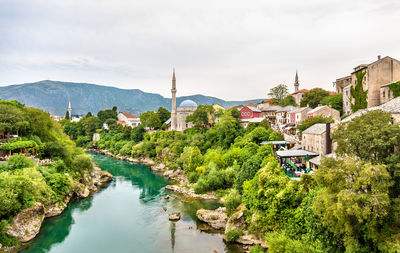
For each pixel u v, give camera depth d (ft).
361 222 85.25
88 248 147.23
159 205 214.28
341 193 84.64
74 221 183.52
